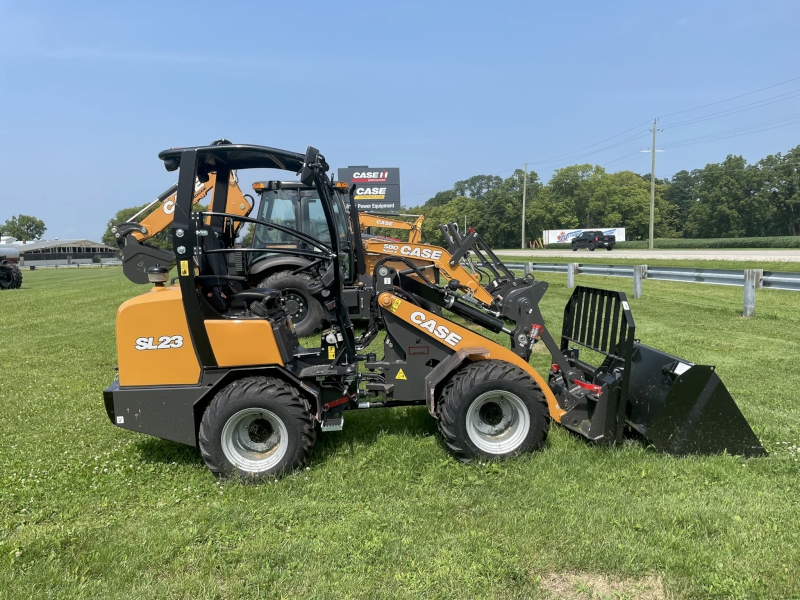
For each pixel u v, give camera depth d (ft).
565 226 244.83
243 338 12.76
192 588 8.81
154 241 36.42
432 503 11.21
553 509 10.83
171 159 12.96
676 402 12.98
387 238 32.65
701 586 8.55
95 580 9.07
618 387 13.35
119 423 12.83
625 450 13.26
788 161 229.86
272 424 12.80
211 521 10.80
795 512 10.47
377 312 17.34
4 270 71.87
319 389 13.52
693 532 9.97
